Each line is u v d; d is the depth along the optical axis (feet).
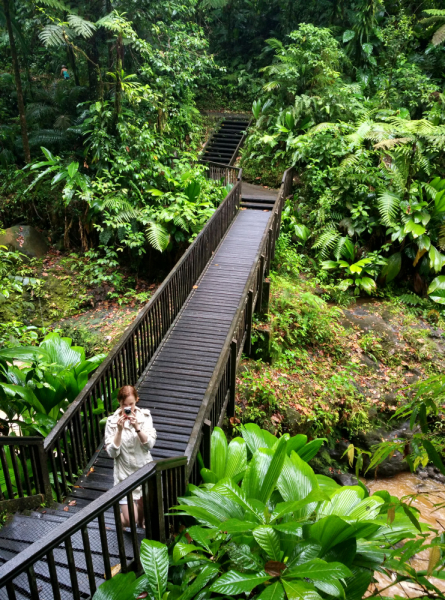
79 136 41.65
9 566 6.18
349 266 35.65
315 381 27.04
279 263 35.32
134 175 35.32
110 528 11.09
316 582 8.62
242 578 8.39
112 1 40.09
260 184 48.32
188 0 45.75
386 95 47.14
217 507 10.51
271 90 52.19
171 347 20.83
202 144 54.24
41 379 16.52
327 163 41.37
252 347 26.73
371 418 26.71
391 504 7.02
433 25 51.88
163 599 8.30
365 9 50.70
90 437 15.02
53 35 33.99
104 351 27.48
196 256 26.78
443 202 35.12
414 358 31.01
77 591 7.45
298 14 60.64
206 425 13.17
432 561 6.23
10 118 48.11
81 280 34.60
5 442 11.10
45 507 12.50
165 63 42.27
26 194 37.19
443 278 34.55
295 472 11.71
